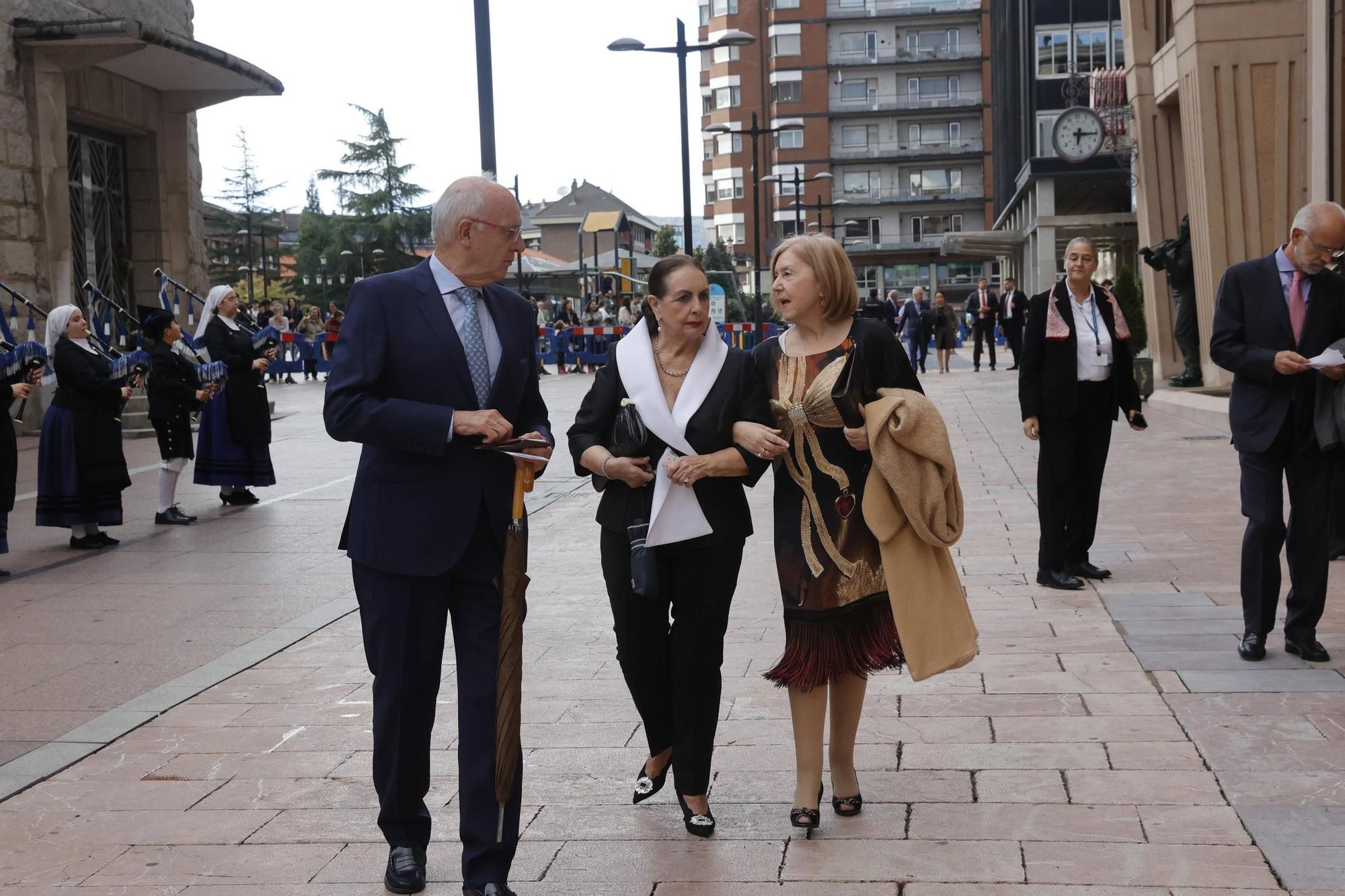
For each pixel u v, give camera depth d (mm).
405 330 3527
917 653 3764
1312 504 5281
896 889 3457
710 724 3908
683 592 3893
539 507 10914
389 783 3596
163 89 21344
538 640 6383
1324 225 5059
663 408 3812
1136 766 4258
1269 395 5250
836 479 3879
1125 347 6852
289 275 101250
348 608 7293
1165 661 5430
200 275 23047
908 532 3805
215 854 3887
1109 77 26984
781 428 3908
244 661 6125
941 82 91125
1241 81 16625
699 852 3766
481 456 3557
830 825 3918
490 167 11672
